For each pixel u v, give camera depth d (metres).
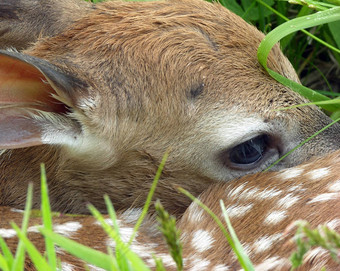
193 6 8.14
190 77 7.71
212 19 8.00
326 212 6.74
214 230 7.22
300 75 11.67
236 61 7.80
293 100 7.89
